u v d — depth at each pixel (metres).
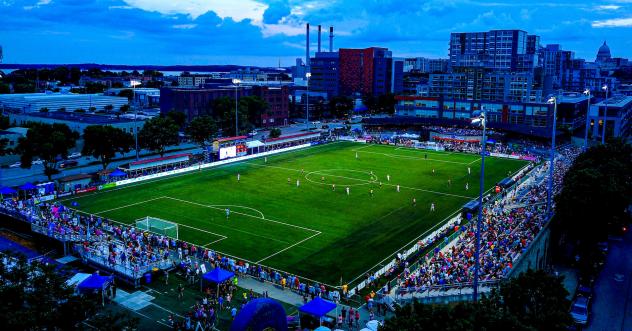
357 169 152.75
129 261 76.25
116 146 146.12
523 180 138.12
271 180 137.00
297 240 91.81
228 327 60.84
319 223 101.50
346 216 106.38
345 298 69.62
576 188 91.88
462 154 181.25
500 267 71.62
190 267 76.81
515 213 100.50
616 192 90.75
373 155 176.75
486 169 156.12
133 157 176.38
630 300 75.75
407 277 73.12
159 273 75.50
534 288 49.16
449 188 131.12
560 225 98.06
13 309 41.62
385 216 106.75
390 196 122.38
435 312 43.81
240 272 77.44
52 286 44.62
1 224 98.12
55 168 151.00
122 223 99.00
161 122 168.00
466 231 92.81
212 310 61.72
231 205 112.75
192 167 151.00
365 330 56.03
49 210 102.69
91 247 81.50
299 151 183.25
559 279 49.75
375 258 84.19
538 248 84.62
